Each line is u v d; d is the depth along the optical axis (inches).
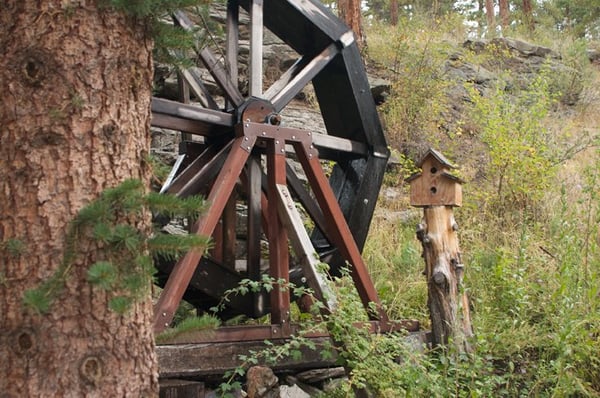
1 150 87.7
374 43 427.2
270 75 360.8
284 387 179.5
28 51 88.4
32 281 85.7
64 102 88.9
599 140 326.0
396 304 228.5
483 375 169.2
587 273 202.5
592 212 281.4
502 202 299.7
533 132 313.0
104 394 88.2
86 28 91.0
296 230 180.9
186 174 209.3
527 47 498.0
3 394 84.8
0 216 86.8
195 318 108.6
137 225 93.7
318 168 202.1
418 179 188.9
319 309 167.5
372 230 285.7
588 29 741.9
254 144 198.2
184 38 104.9
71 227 86.9
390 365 151.9
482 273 223.3
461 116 383.2
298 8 231.3
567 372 169.6
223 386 150.7
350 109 245.0
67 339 86.5
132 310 91.7
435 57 392.8
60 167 87.9
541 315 204.7
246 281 165.5
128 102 94.6
